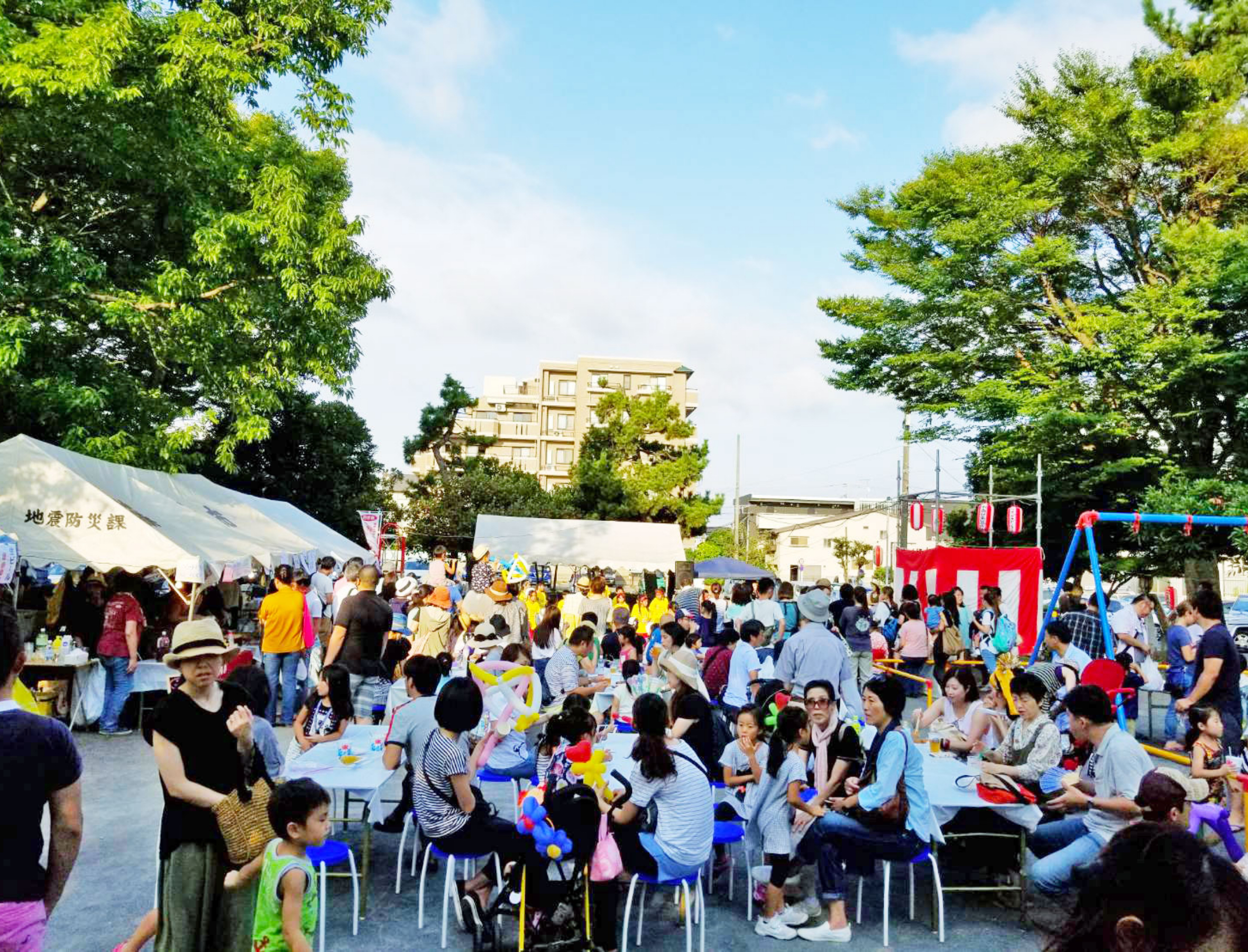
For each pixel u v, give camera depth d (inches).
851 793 223.8
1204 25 878.4
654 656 406.9
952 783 250.7
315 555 671.1
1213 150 879.7
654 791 199.5
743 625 413.1
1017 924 230.2
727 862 260.2
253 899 154.3
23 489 421.1
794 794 219.8
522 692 217.5
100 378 598.9
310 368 629.3
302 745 275.6
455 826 201.3
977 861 251.0
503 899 199.3
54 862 120.6
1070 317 1005.8
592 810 196.1
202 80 554.3
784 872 223.5
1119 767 207.0
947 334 1053.2
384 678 406.6
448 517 1662.2
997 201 966.4
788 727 223.8
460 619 497.7
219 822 149.6
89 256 552.7
